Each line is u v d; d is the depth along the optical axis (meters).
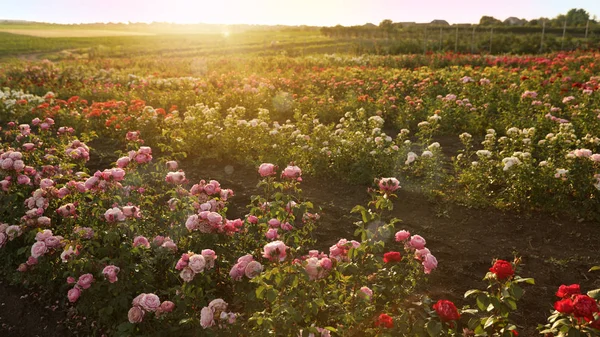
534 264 4.46
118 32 93.38
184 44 53.75
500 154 6.88
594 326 2.22
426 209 5.78
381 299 3.14
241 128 8.09
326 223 5.41
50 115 9.92
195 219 3.51
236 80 15.14
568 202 5.57
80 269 3.37
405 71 17.22
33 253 3.62
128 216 3.75
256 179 6.93
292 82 14.36
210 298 3.36
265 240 3.90
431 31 50.84
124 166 4.73
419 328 2.61
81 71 20.16
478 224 5.34
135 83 16.23
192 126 8.62
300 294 2.73
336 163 6.99
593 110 8.88
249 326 3.17
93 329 3.57
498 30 46.06
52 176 5.11
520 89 11.69
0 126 10.34
